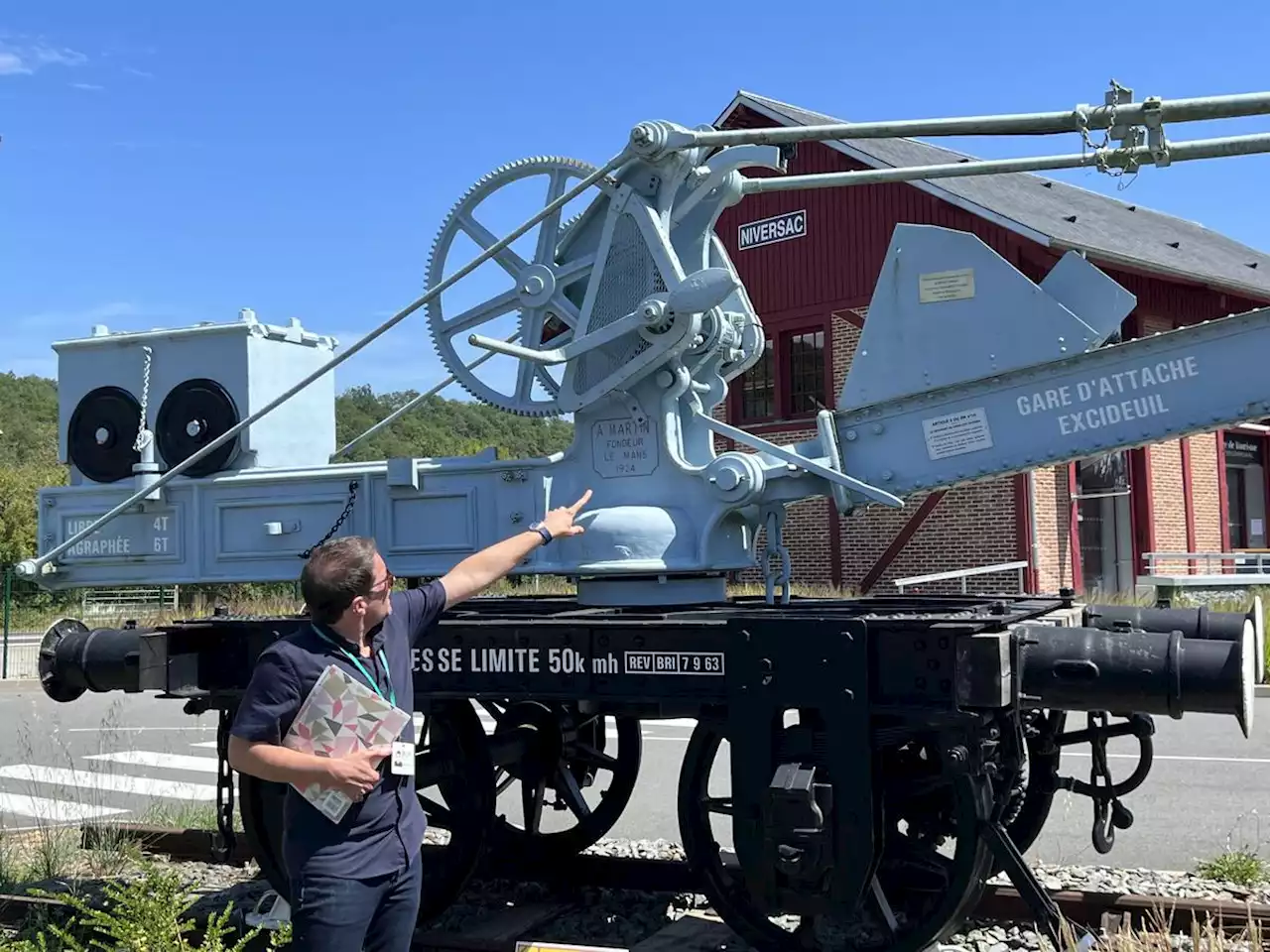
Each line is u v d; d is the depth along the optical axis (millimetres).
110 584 5855
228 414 5738
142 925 4043
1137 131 4410
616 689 4457
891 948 4352
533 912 5520
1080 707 4020
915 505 18906
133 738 12039
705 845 4598
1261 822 7270
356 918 3193
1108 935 4602
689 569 4973
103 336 6031
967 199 17438
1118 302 4637
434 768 5004
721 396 5262
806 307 19875
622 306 5129
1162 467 20938
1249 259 26266
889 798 4586
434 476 5395
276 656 3227
